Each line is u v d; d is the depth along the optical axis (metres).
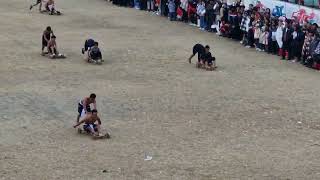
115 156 25.97
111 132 29.08
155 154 26.34
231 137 28.92
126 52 47.00
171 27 58.53
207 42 52.03
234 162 25.66
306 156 26.61
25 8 65.88
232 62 45.06
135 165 25.02
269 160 26.02
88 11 66.06
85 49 43.56
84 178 23.52
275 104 34.56
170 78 39.81
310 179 24.05
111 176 23.78
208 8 56.59
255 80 39.97
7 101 33.56
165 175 24.03
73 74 39.84
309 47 44.19
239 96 36.03
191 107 33.59
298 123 31.31
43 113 31.72
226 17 54.41
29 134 28.47
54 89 36.16
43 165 24.73
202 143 27.95
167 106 33.62
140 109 32.94
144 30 56.38
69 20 60.12
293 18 50.81
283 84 39.06
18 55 44.41
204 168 24.89
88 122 28.41
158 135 28.88
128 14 65.12
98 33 54.12
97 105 33.31
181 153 26.53
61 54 44.53
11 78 38.25
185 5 60.97
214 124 30.81
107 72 40.81
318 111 33.44
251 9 53.03
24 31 53.50
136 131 29.36
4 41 49.03
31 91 35.59
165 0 63.69
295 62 46.03
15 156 25.64
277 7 52.81
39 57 44.16
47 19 60.03
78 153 26.20
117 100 34.44
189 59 43.94
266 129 30.27
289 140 28.70
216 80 39.69
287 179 23.98
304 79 40.56
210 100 35.06
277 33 47.75
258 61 45.72
